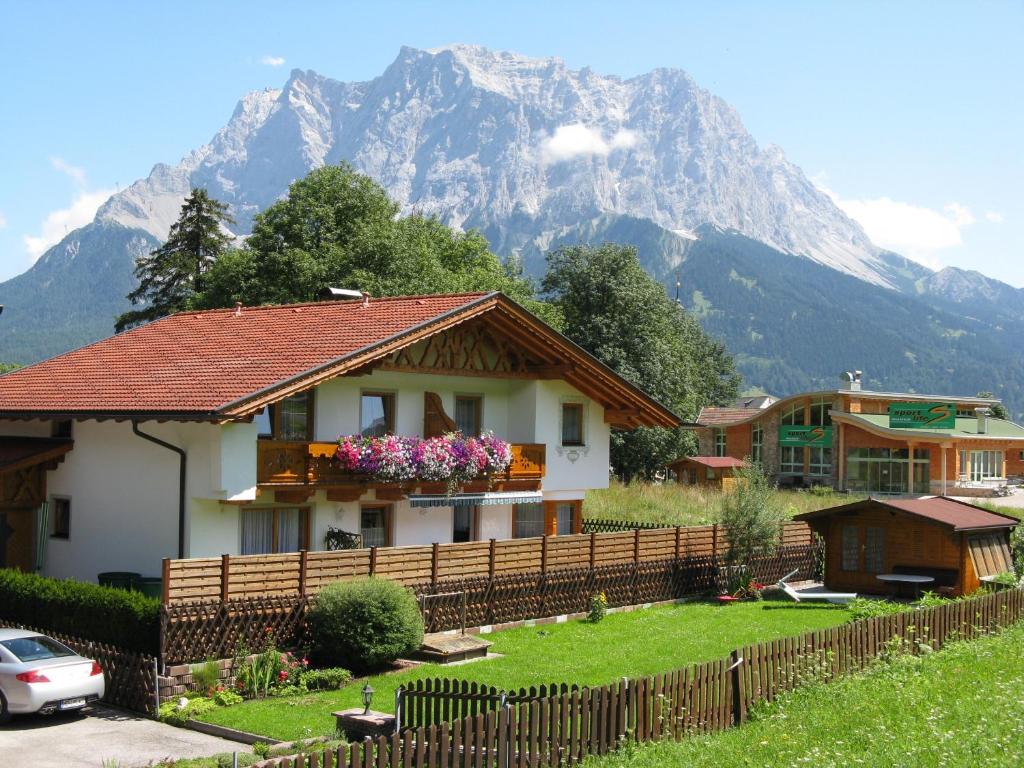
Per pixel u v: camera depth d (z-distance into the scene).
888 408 78.88
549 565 26.58
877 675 17.25
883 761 12.14
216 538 24.06
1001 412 130.88
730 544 32.16
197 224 73.88
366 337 25.73
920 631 19.66
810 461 81.06
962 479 74.19
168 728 17.12
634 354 74.38
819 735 13.59
